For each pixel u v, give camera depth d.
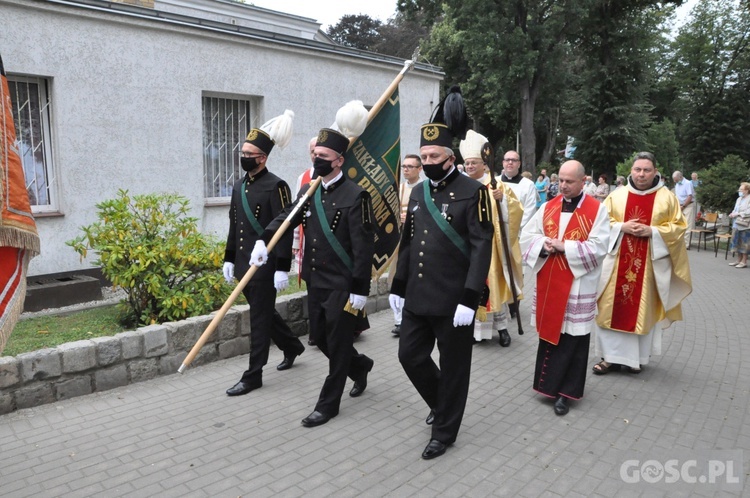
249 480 3.42
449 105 3.56
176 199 6.76
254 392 4.75
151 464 3.60
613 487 3.36
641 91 29.58
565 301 4.37
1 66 2.35
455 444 3.89
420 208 3.71
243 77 8.96
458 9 26.11
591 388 4.93
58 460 3.64
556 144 41.91
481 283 3.45
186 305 5.46
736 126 34.62
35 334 5.30
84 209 7.32
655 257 4.97
